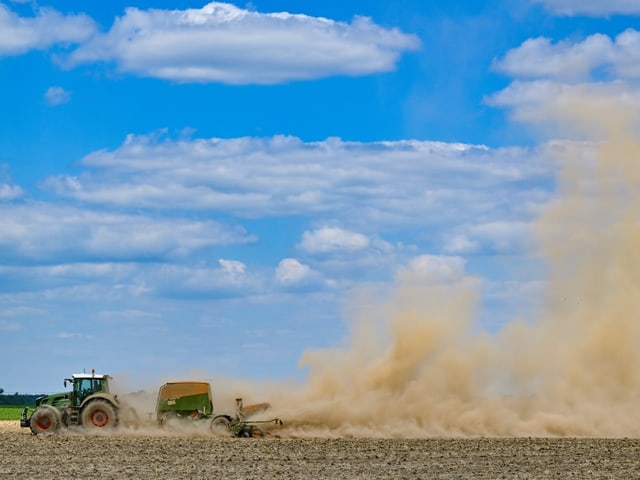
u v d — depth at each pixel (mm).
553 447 42125
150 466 35031
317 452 39969
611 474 32906
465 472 33406
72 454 39219
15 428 59188
